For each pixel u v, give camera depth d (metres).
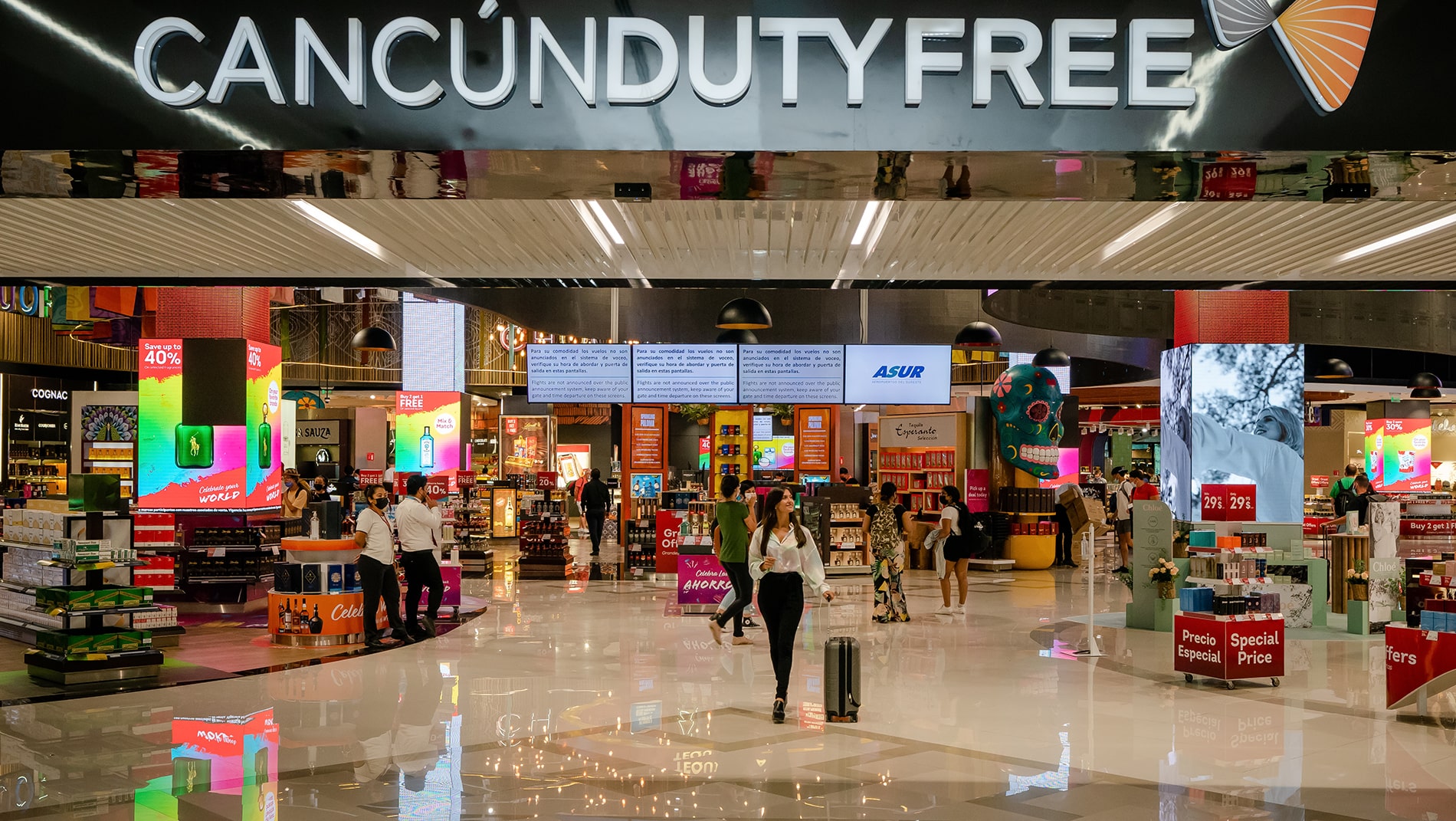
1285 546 10.84
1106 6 4.03
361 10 4.02
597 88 4.01
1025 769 5.03
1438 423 30.41
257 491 11.37
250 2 4.04
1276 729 5.90
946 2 4.02
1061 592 13.59
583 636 9.42
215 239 5.68
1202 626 7.20
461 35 4.02
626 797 4.55
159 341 11.08
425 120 4.02
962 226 5.53
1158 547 10.03
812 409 16.36
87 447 13.09
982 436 17.33
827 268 6.76
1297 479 11.05
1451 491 25.11
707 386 14.80
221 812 4.32
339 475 18.88
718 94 3.99
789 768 5.02
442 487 17.83
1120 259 6.32
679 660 8.12
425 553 9.36
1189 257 6.22
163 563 9.93
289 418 21.55
